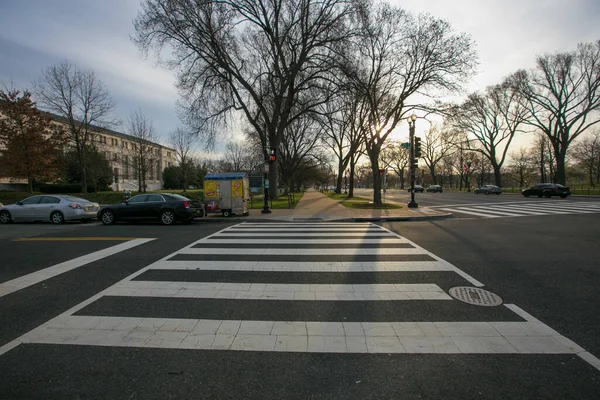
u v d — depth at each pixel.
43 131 26.53
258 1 22.92
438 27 18.11
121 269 5.76
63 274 5.46
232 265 6.02
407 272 5.55
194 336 3.25
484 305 4.04
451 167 76.06
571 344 3.06
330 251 7.26
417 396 2.35
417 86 19.30
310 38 23.67
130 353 2.93
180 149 41.72
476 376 2.57
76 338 3.20
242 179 15.86
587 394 2.34
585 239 8.82
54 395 2.36
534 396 2.33
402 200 29.97
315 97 26.25
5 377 2.57
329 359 2.83
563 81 37.62
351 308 3.97
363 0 19.77
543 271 5.58
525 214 16.16
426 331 3.34
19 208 14.02
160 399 2.32
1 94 24.56
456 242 8.40
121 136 68.19
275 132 29.45
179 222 14.05
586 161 59.19
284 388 2.44
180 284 4.89
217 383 2.50
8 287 4.78
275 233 10.10
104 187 46.59
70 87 28.52
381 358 2.84
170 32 21.08
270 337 3.22
